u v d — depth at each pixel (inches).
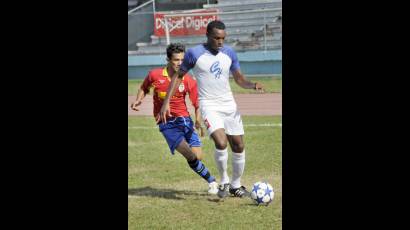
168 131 938.7
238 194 907.4
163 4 4244.6
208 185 986.1
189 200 893.2
